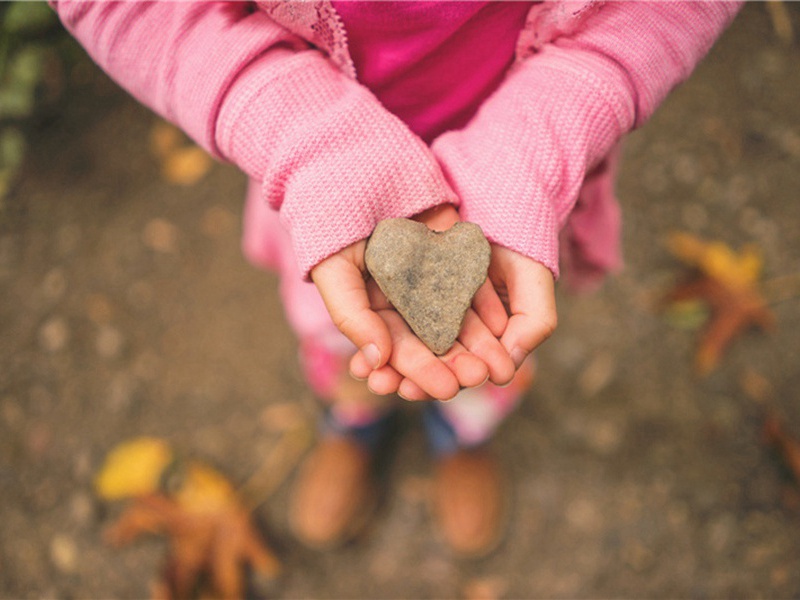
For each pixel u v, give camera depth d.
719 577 0.72
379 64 0.42
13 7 0.71
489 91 0.44
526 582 0.74
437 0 0.39
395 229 0.38
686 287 0.81
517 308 0.38
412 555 0.76
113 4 0.40
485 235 0.39
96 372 0.81
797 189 0.88
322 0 0.39
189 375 0.83
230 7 0.41
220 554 0.72
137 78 0.42
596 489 0.77
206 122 0.41
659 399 0.79
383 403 0.71
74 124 0.90
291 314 0.61
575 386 0.81
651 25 0.40
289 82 0.39
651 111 0.42
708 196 0.88
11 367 0.81
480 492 0.74
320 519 0.74
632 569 0.73
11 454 0.77
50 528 0.74
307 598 0.74
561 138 0.39
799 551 0.72
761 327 0.81
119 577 0.73
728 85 0.93
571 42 0.41
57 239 0.86
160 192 0.89
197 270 0.87
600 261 0.57
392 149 0.38
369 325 0.37
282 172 0.38
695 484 0.75
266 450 0.80
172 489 0.77
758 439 0.77
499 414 0.67
